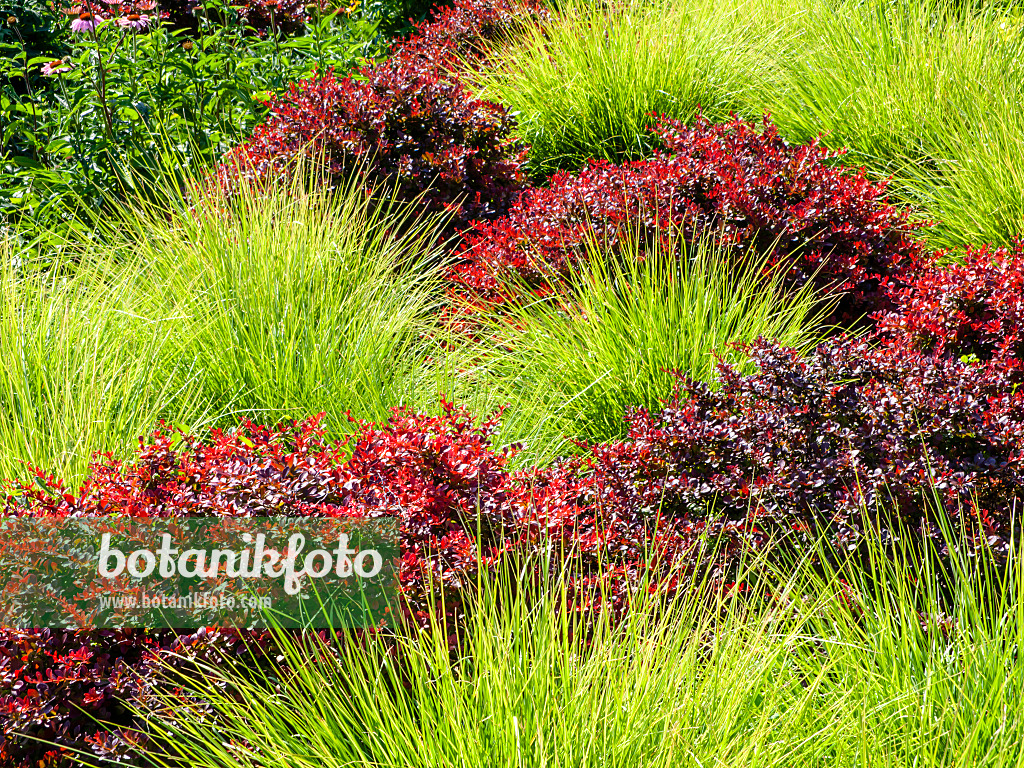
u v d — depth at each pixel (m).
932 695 2.44
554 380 4.27
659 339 4.11
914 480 3.12
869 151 6.45
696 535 3.20
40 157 5.93
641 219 4.96
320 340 4.18
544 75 7.17
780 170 5.30
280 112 5.98
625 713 2.35
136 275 4.58
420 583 2.79
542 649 2.46
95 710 2.54
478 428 3.68
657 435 3.46
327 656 2.60
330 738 2.40
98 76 5.90
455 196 5.85
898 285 5.02
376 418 3.88
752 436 3.39
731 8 8.27
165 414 3.95
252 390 4.04
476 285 5.10
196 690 2.57
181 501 2.78
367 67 6.72
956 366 3.48
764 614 2.88
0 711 2.39
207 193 5.19
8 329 3.75
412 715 2.38
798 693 2.65
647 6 8.30
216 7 8.78
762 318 4.36
